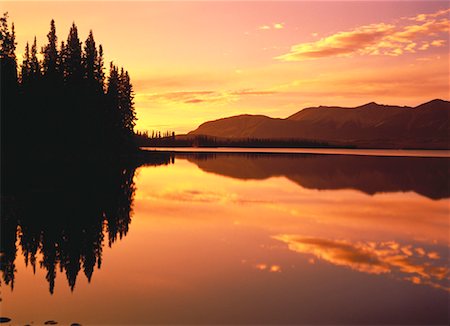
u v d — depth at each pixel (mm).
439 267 14383
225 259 15297
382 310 10805
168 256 15641
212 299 11547
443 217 24141
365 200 31219
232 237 18734
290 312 10688
